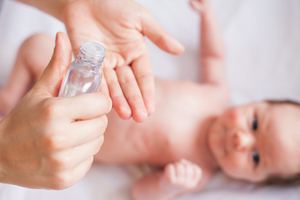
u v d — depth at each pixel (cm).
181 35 66
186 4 67
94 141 37
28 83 56
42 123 32
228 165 56
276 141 54
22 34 61
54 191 54
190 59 66
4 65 59
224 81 64
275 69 67
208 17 64
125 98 41
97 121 36
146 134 56
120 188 58
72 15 44
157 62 65
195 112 59
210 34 64
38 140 32
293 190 58
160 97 58
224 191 59
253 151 55
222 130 57
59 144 32
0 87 57
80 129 33
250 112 57
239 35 68
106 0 43
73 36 43
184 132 58
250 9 68
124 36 44
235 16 68
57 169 33
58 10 45
